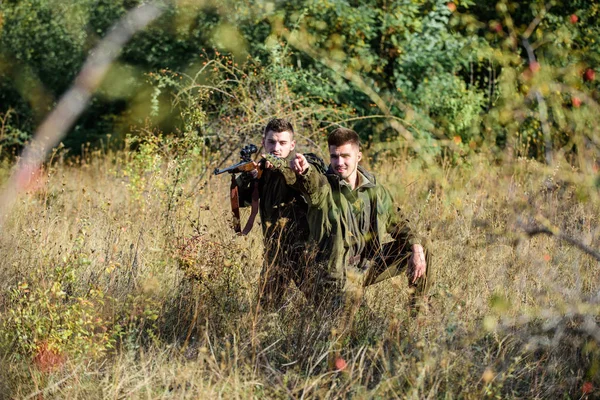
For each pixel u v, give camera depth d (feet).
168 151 40.19
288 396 17.66
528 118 34.71
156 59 52.65
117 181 45.52
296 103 49.01
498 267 23.62
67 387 18.02
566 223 23.45
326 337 20.67
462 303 21.53
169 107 50.44
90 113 61.46
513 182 21.88
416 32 59.00
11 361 19.69
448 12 57.06
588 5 39.04
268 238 22.72
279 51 50.39
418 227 24.27
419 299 21.77
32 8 42.11
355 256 22.25
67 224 32.12
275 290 22.38
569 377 18.86
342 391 17.79
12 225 27.12
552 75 20.80
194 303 22.41
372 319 21.97
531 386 18.81
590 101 19.60
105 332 20.25
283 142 23.48
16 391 18.47
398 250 22.90
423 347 18.28
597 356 18.34
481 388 17.92
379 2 59.41
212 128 46.75
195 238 24.06
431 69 56.34
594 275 22.89
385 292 23.85
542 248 24.71
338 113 51.11
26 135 58.49
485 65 57.21
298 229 22.54
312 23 47.24
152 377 18.24
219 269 23.17
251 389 17.33
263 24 50.19
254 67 47.50
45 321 20.26
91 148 65.41
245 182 23.38
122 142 63.52
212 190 40.42
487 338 20.42
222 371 17.97
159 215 32.01
